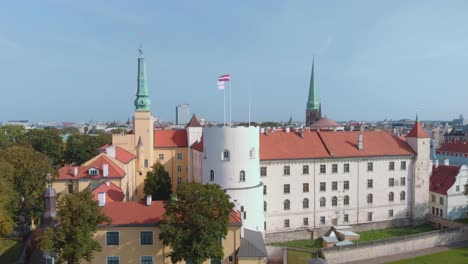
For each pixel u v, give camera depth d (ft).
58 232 141.90
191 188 158.81
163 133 346.95
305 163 264.11
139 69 330.34
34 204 215.31
